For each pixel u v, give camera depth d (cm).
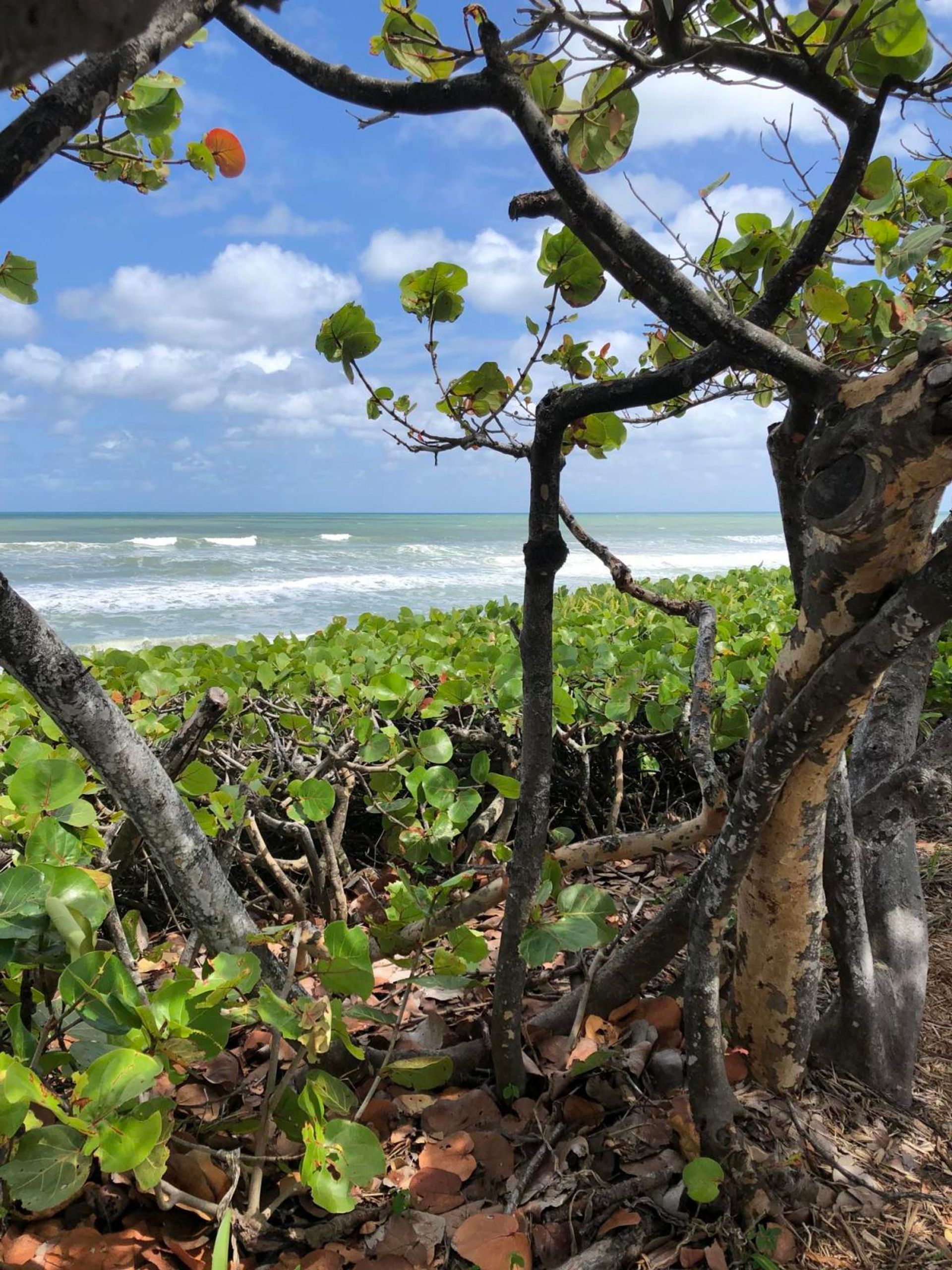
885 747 248
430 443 195
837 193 145
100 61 89
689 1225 169
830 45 127
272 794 305
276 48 140
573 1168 183
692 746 211
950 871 341
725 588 634
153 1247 157
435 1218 168
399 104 138
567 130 160
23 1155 137
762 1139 191
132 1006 146
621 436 196
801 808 179
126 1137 133
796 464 188
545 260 187
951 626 436
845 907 207
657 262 140
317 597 1820
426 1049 214
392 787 254
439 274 190
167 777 169
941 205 218
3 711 290
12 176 87
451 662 378
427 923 204
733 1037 214
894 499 137
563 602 590
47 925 156
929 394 125
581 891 205
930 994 262
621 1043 217
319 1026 153
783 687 175
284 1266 156
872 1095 212
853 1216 177
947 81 133
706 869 187
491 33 131
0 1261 152
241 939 178
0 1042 177
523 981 193
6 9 48
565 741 337
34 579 2208
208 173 213
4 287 219
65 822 190
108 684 323
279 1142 183
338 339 190
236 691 313
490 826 310
